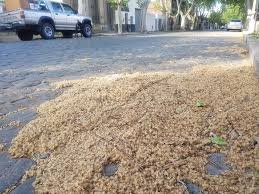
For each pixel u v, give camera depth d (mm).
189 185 1670
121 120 2496
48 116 2709
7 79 4559
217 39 12742
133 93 3201
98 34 22688
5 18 14461
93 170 1813
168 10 42500
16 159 2053
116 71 4898
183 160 1887
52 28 15484
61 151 2084
